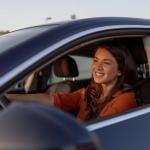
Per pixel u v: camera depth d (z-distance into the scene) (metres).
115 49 2.97
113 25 2.56
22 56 2.05
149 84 2.99
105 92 2.97
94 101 3.03
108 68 2.96
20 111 1.03
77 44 2.29
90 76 3.85
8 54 2.05
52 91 3.34
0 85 1.93
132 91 2.95
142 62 3.09
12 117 1.02
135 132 2.41
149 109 2.59
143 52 3.05
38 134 0.98
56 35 2.24
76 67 3.64
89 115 3.00
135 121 2.45
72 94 3.33
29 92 3.07
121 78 2.98
